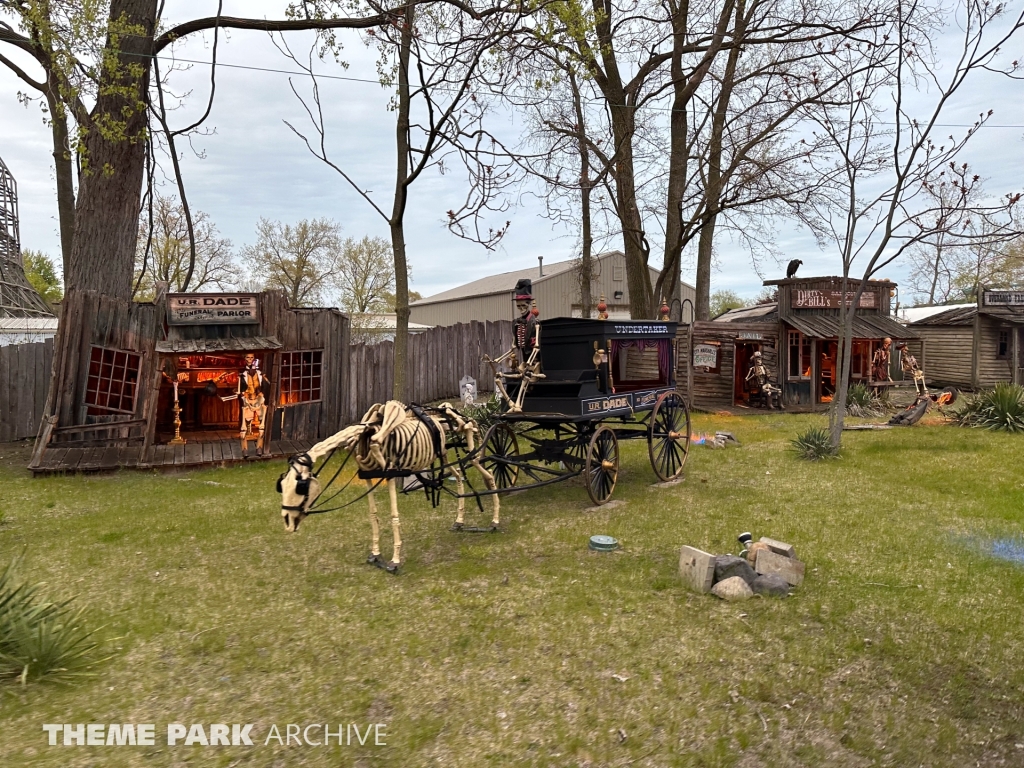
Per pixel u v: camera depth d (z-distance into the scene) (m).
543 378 9.34
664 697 4.24
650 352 11.41
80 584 6.16
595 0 14.46
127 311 12.97
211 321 13.07
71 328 12.30
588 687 4.36
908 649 4.83
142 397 13.20
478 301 41.81
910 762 3.62
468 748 3.73
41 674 4.38
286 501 5.67
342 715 4.04
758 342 21.31
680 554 6.51
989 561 6.57
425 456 6.80
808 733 3.88
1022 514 8.16
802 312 21.23
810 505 8.81
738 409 20.55
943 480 10.05
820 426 16.53
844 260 12.56
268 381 13.29
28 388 15.45
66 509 8.99
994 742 3.78
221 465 12.14
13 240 33.84
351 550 7.28
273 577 6.41
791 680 4.44
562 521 8.35
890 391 24.12
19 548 7.23
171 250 41.00
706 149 18.48
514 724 3.95
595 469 8.98
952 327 25.59
